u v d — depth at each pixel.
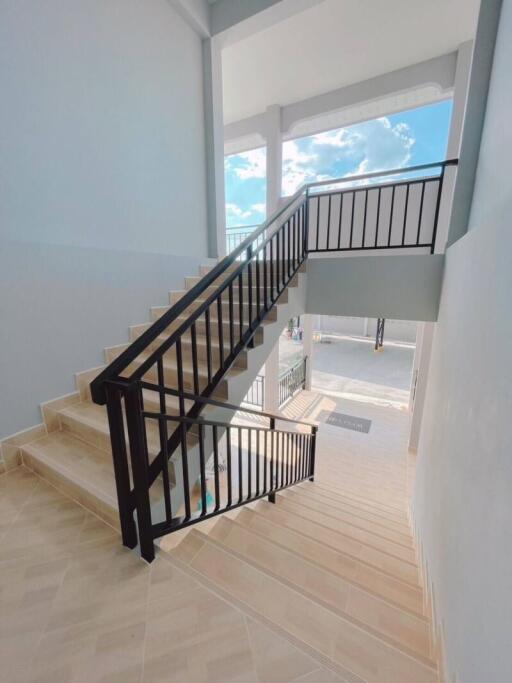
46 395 2.16
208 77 3.51
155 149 2.98
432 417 2.32
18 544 1.43
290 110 4.90
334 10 3.22
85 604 1.16
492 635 0.76
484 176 1.98
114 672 0.95
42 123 2.04
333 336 14.87
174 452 1.73
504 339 0.91
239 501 2.01
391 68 4.09
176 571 1.30
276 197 5.10
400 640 1.32
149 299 2.96
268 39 3.61
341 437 5.09
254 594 1.30
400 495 3.60
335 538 2.37
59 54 2.10
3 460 1.93
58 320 2.20
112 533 1.50
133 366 2.43
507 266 0.93
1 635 1.05
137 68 2.71
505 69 1.70
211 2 3.31
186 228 3.49
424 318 2.72
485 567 0.87
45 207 2.10
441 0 3.10
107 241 2.57
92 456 1.93
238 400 2.07
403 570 2.08
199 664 0.97
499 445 0.87
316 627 1.15
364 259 2.87
